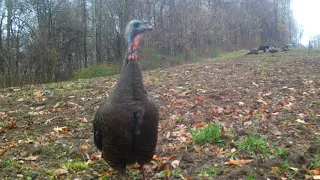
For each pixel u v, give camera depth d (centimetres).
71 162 185
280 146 192
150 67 949
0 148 210
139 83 134
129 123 132
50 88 447
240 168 166
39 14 933
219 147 197
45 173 173
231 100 315
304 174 158
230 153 185
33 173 171
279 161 170
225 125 235
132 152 143
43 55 712
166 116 274
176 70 639
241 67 616
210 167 171
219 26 1337
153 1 1093
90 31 1179
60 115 293
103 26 1123
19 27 753
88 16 1216
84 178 168
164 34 1095
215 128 206
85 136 234
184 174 166
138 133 133
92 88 425
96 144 154
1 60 656
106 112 134
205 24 1223
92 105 324
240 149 190
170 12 1123
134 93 133
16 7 815
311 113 255
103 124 136
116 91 134
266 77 449
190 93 357
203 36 1233
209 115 268
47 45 750
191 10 1183
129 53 137
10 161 185
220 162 177
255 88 370
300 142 198
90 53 1213
